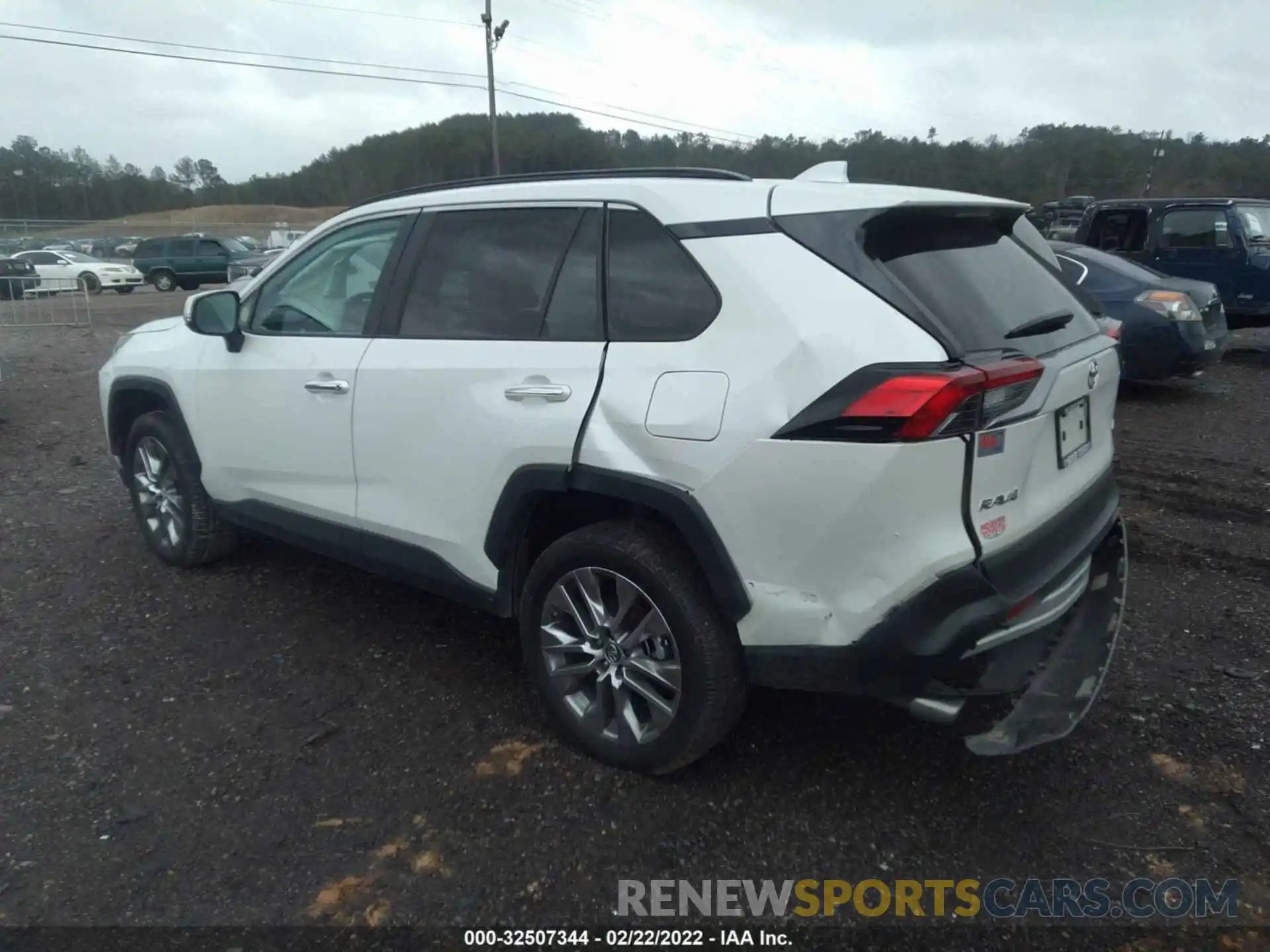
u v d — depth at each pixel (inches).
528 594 125.6
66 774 121.3
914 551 96.3
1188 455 271.3
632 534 114.7
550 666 125.6
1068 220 1000.9
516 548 126.3
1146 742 129.4
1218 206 438.0
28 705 137.3
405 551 138.6
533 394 118.1
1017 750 107.9
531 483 118.6
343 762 124.4
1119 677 146.4
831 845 110.0
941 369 94.0
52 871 104.2
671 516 107.5
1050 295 121.6
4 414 339.0
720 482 103.1
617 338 114.6
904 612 97.3
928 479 94.4
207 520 180.2
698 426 104.2
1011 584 100.1
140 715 135.3
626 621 117.4
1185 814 114.9
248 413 158.1
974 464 95.9
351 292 147.4
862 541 97.1
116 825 111.8
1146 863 107.3
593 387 113.7
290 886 102.8
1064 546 110.9
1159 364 337.7
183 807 115.3
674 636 111.3
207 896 101.1
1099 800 117.7
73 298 721.6
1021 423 101.1
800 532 99.7
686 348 107.9
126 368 185.2
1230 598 175.2
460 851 108.3
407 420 133.0
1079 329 122.0
